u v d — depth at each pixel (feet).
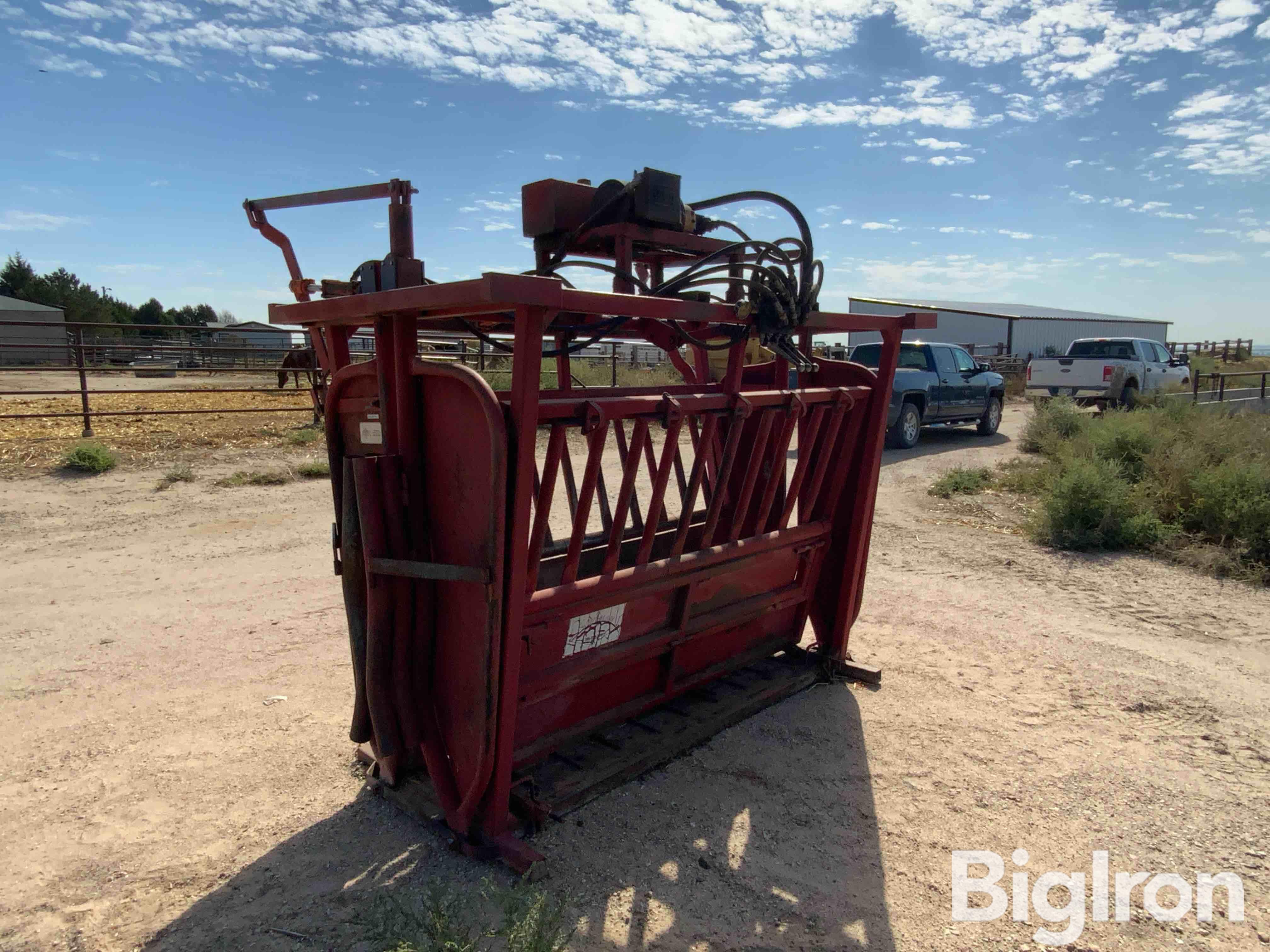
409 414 9.20
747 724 13.05
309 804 10.70
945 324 156.76
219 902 8.77
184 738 12.41
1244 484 24.00
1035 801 10.90
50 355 112.68
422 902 8.62
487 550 8.63
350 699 13.82
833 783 11.32
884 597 19.70
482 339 12.55
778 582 14.03
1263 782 11.34
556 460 9.36
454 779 9.83
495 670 8.86
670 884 9.12
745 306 10.76
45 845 9.73
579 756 11.32
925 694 14.26
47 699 13.66
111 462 33.30
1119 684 14.60
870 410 13.89
